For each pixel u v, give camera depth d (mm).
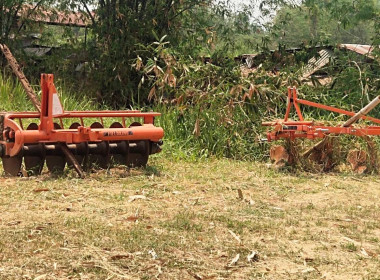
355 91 12945
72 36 16406
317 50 14633
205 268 4922
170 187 8094
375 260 5281
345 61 13617
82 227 5891
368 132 9688
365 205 7504
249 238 5805
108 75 15062
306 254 5391
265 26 15734
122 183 8227
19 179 8289
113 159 9117
